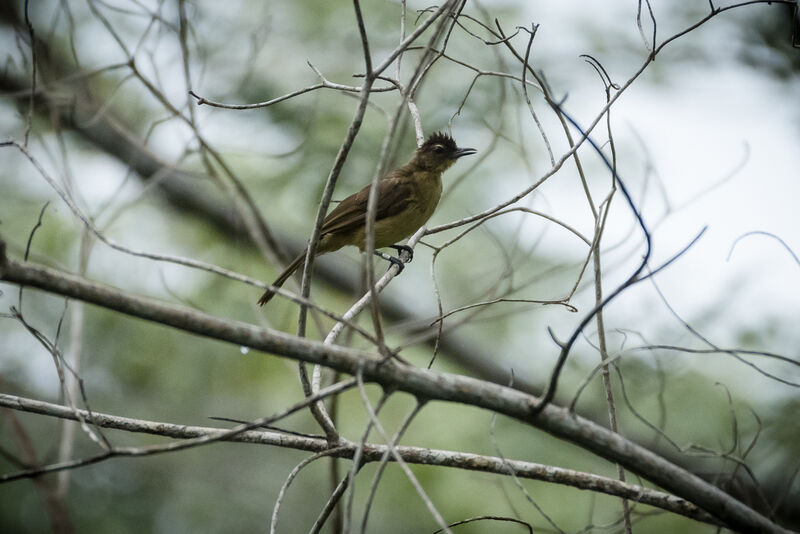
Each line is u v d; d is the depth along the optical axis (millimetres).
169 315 5230
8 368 12930
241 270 13766
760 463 11320
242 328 5359
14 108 10836
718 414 11906
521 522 6461
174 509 14383
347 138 5910
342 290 15188
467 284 13438
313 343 5508
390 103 13383
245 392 14594
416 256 14070
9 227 13203
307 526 14844
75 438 14148
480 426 13094
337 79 13172
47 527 12945
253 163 13688
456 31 13289
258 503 14828
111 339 13898
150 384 14242
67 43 12094
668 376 12031
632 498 6652
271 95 12711
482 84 13094
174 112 9930
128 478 14359
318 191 13219
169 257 5258
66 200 5312
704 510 6152
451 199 13703
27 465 8922
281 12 13242
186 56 9453
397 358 5727
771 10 13367
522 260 10211
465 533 12156
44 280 5000
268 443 6840
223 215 13516
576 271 13219
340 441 6844
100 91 12406
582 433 5883
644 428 12062
